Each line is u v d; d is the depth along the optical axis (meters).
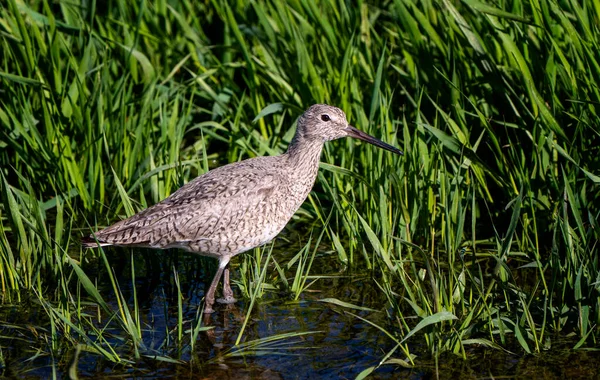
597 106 12.62
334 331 11.00
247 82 15.44
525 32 13.56
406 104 15.10
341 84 14.35
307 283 12.29
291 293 12.01
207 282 12.58
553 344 10.42
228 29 16.34
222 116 15.49
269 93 15.48
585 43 12.64
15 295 11.81
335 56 15.17
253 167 11.84
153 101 15.19
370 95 15.06
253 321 11.32
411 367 10.08
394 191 13.06
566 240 10.70
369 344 10.65
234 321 11.35
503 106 14.01
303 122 12.12
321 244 13.45
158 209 11.49
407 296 11.75
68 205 13.48
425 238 13.12
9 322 11.17
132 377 9.93
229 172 11.68
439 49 14.48
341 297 11.90
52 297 11.77
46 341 10.64
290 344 10.69
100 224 13.77
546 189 12.95
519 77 13.54
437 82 14.38
